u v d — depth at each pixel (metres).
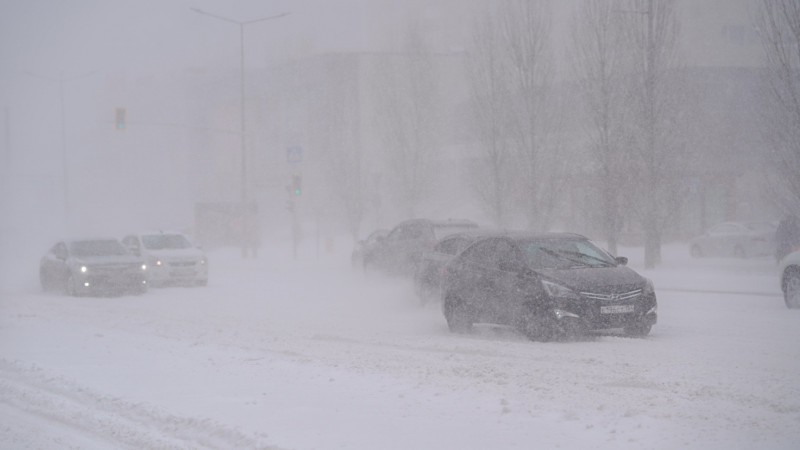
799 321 17.14
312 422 8.94
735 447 7.61
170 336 16.56
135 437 8.75
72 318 20.25
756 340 14.48
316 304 23.00
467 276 16.12
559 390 10.27
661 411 9.02
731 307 20.12
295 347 14.67
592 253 16.12
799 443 7.71
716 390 10.01
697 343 14.16
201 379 11.64
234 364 12.84
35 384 11.91
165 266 29.91
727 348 13.55
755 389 10.08
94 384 11.48
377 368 12.19
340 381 11.22
